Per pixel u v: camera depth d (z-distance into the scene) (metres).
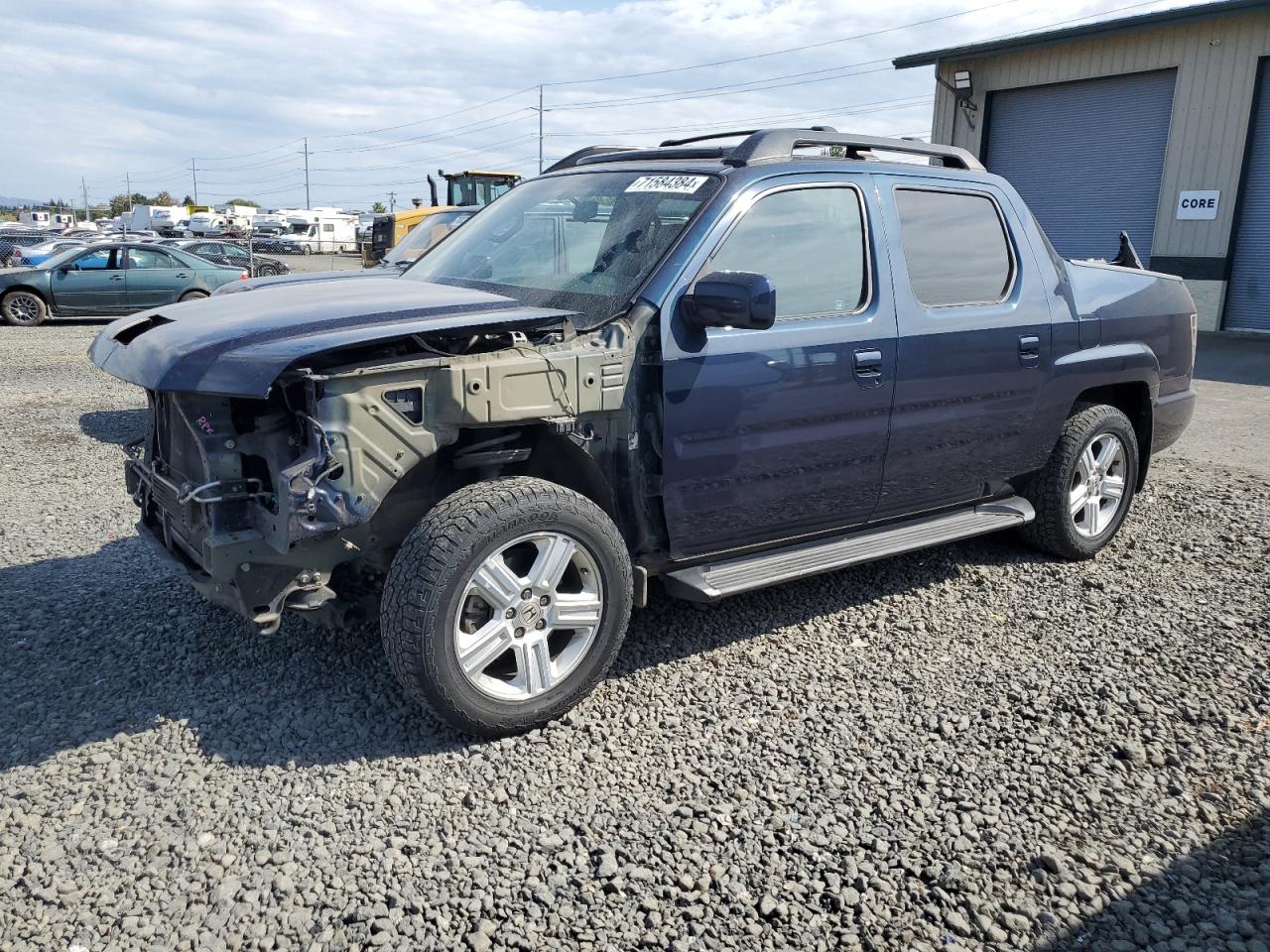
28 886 2.61
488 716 3.29
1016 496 5.09
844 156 4.46
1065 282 4.98
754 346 3.75
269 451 3.18
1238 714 3.60
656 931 2.49
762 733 3.45
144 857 2.74
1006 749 3.36
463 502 3.23
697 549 3.89
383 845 2.81
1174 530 5.80
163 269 18.28
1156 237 18.80
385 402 3.08
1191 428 9.24
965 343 4.41
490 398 3.19
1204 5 17.02
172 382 3.00
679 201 3.89
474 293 3.74
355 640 4.08
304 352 2.91
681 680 3.83
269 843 2.80
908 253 4.31
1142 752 3.33
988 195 4.74
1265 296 17.70
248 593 3.24
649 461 3.65
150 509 3.90
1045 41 19.30
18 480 6.73
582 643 3.51
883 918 2.56
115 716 3.49
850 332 4.02
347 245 56.88
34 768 3.16
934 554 5.35
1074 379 4.94
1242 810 3.03
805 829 2.91
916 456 4.38
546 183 4.69
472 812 2.97
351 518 3.05
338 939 2.45
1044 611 4.55
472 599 3.29
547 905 2.58
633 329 3.54
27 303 17.48
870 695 3.73
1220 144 17.62
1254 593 4.78
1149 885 2.70
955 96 21.52
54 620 4.28
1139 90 18.88
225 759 3.22
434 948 2.43
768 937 2.49
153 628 4.20
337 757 3.25
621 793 3.08
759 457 3.85
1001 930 2.53
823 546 4.27
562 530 3.34
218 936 2.45
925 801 3.05
